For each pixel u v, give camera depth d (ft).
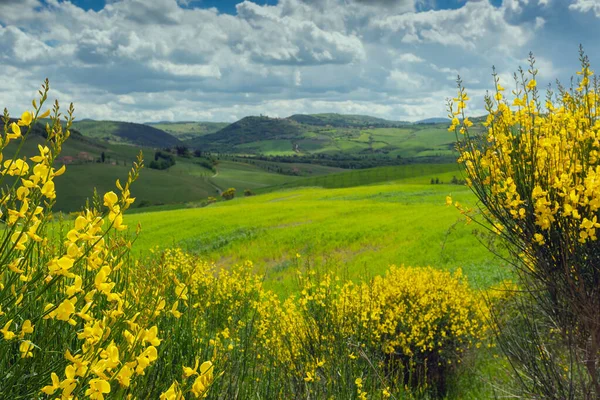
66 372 4.46
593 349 12.40
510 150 13.06
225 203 251.19
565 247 12.27
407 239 77.00
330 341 17.47
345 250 76.28
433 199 153.07
